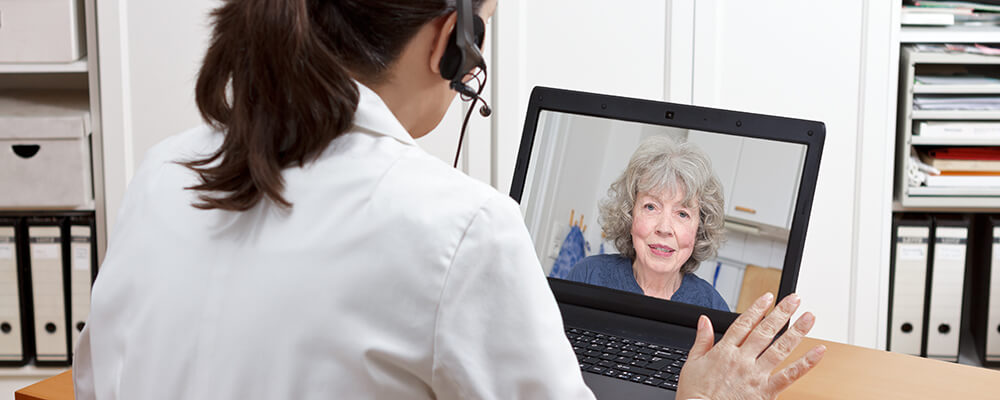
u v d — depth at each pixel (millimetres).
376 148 672
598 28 2258
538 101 1235
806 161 1096
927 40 2223
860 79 2229
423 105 767
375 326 636
